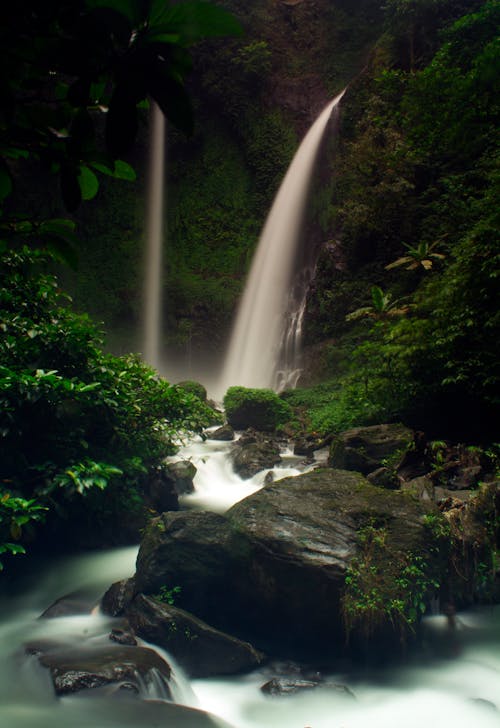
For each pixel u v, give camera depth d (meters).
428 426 10.95
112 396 7.14
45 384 5.98
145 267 28.33
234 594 5.75
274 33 29.30
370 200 19.20
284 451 12.38
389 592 5.19
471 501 6.68
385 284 18.84
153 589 5.77
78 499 7.05
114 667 4.57
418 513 5.89
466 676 5.06
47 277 7.29
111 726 4.05
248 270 27.42
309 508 5.86
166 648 5.20
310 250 24.38
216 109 29.78
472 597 6.02
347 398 12.84
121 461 7.16
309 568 5.27
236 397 14.85
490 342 10.07
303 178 26.05
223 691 4.90
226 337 26.53
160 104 1.04
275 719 4.51
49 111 1.19
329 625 5.34
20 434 5.97
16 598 6.19
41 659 4.76
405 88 20.09
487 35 18.30
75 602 6.00
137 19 1.00
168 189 29.45
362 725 4.44
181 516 6.02
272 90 28.84
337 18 29.58
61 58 1.03
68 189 1.19
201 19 1.00
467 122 17.17
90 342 7.59
